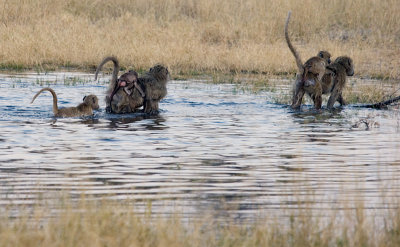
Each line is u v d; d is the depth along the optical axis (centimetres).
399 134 4419
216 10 10694
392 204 2761
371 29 10031
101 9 10912
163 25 9956
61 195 2814
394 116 5244
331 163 3516
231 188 2994
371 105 5775
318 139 4197
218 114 5112
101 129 4422
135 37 9138
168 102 5631
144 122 4731
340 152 3800
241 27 9844
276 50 8569
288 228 2428
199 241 2244
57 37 8788
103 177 3150
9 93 5822
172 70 7662
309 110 5484
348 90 6525
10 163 3397
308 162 3531
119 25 9875
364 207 2725
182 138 4150
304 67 5491
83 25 9619
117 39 8981
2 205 2656
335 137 4269
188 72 7612
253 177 3191
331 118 5081
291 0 10444
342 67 5753
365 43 9338
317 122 4866
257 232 2300
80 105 4975
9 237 2147
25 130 4312
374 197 2877
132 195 2853
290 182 3108
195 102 5662
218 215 2586
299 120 4938
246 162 3509
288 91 6400
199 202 2767
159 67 5281
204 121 4794
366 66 8088
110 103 5134
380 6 10438
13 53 7969
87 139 4075
